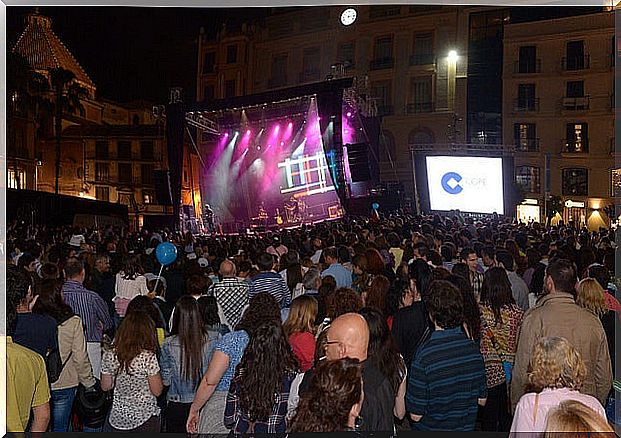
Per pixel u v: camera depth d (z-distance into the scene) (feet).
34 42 130.72
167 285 22.94
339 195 55.83
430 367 11.31
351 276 21.77
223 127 80.59
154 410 13.51
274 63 106.73
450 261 24.68
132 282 20.31
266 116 77.66
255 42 108.27
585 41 86.17
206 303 14.47
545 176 87.30
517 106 89.86
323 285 17.02
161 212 127.65
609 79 84.94
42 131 130.21
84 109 135.64
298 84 103.91
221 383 12.78
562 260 13.29
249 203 79.10
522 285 18.89
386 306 16.88
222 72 110.83
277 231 72.54
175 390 14.11
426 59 94.32
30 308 14.39
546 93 88.38
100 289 22.35
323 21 101.96
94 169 134.21
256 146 78.84
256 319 12.80
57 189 115.34
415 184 64.90
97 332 17.02
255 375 10.91
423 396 11.33
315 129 75.15
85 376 14.73
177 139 60.80
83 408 14.62
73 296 16.85
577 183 86.74
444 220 53.36
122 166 134.51
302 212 76.07
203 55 112.57
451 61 92.89
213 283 20.04
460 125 92.17
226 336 12.94
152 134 133.49
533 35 88.89
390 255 26.68
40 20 131.44
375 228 45.34
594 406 9.10
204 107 59.88
